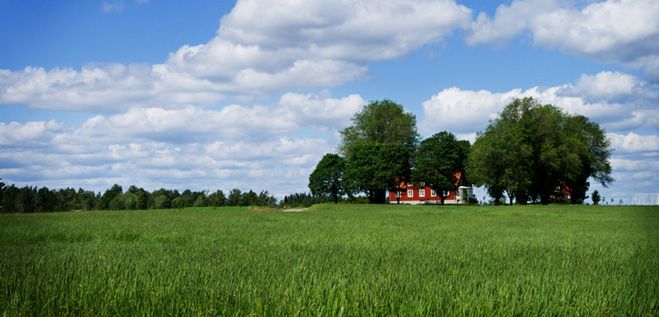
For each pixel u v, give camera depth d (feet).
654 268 37.04
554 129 333.83
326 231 84.33
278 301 23.04
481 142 334.03
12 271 30.07
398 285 26.99
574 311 23.73
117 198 315.37
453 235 77.66
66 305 21.95
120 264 34.30
